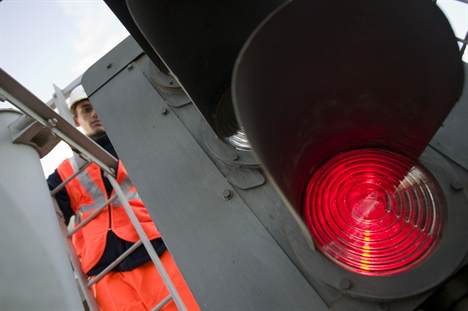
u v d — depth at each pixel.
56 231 2.07
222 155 1.52
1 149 2.09
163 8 1.27
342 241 1.22
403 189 1.24
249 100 0.86
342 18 0.91
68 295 1.87
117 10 1.58
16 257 1.70
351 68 1.04
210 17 1.39
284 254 1.30
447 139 1.31
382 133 1.24
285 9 0.81
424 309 1.12
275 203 1.40
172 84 1.81
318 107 1.12
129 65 2.03
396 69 1.02
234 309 1.27
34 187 2.11
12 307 1.57
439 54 0.93
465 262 1.09
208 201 1.48
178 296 1.94
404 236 1.19
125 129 1.82
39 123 2.13
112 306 3.18
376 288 1.12
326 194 1.28
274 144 1.01
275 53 0.89
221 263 1.35
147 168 1.66
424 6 0.86
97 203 3.54
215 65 1.51
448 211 1.16
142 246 3.30
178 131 1.71
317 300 1.20
